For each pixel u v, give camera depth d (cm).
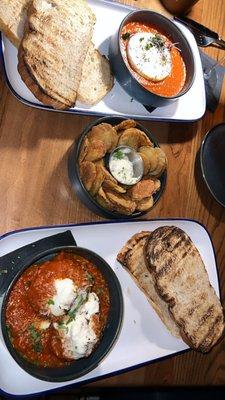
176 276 57
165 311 58
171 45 64
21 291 48
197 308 58
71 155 56
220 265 69
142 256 57
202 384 63
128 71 57
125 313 56
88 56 58
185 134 69
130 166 56
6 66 53
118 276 56
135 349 56
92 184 52
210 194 69
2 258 49
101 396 58
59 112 57
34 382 48
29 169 55
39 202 55
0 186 53
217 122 72
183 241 59
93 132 54
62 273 49
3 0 51
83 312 49
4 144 54
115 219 56
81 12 55
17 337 47
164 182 58
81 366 48
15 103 55
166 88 64
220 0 76
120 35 58
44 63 52
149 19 63
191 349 59
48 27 52
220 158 70
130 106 62
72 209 57
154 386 59
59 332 48
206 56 73
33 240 51
